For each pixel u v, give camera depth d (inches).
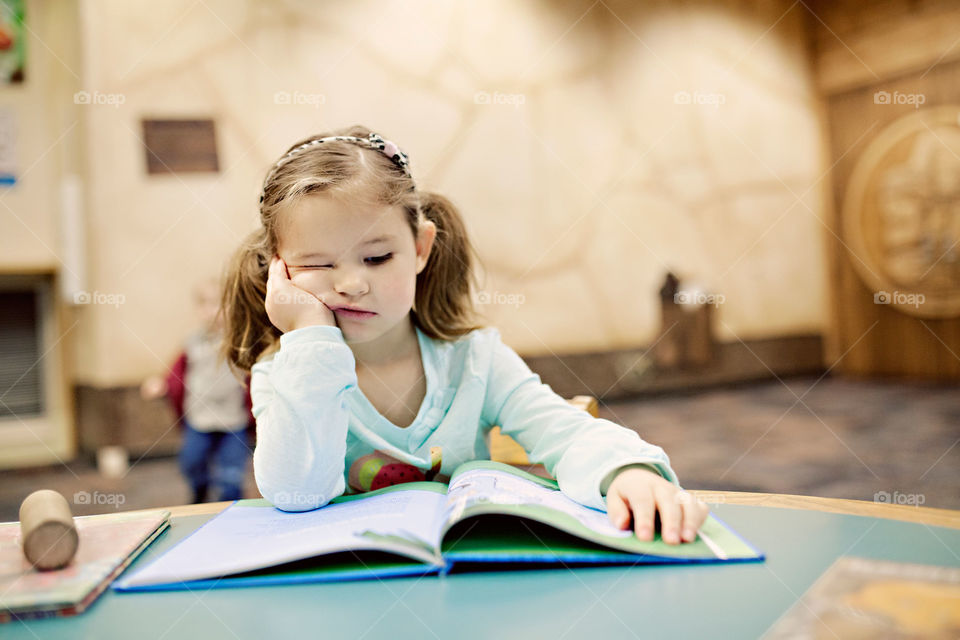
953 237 190.2
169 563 16.9
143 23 141.0
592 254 185.0
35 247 148.7
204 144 144.9
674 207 195.6
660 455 21.2
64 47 145.9
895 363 204.4
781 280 210.8
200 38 145.5
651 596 14.4
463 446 29.6
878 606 13.0
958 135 186.5
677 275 194.7
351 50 159.8
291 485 22.6
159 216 141.5
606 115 187.8
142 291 140.1
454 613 14.0
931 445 112.4
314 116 155.3
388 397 30.4
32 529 16.8
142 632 13.6
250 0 149.9
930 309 195.3
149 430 139.9
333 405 23.5
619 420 152.0
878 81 201.6
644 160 191.8
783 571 15.4
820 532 18.3
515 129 177.2
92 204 137.8
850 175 210.5
